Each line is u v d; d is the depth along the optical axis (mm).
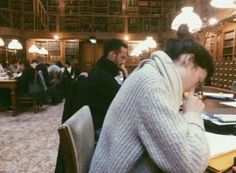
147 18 14250
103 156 1000
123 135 933
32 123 5039
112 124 964
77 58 14117
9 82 5578
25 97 6066
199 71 1019
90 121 1321
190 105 1047
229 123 1469
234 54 7852
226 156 1131
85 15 14156
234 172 968
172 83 953
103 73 2164
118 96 982
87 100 2111
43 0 14070
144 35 14164
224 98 2604
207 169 1034
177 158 856
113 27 14312
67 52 14172
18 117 5578
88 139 1231
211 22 8531
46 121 5219
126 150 924
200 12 10344
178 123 894
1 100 6098
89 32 14086
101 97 2129
